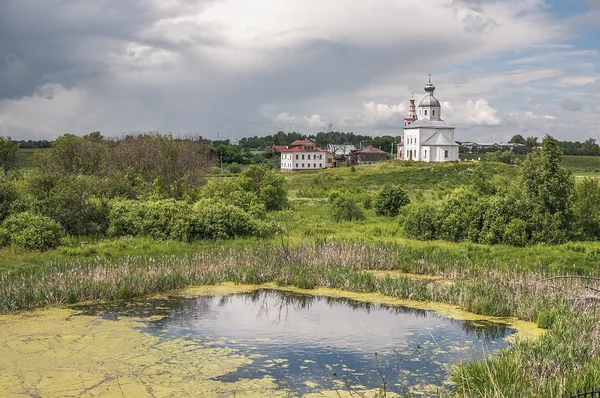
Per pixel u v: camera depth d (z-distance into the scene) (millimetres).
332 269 20297
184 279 19141
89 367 11461
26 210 25828
